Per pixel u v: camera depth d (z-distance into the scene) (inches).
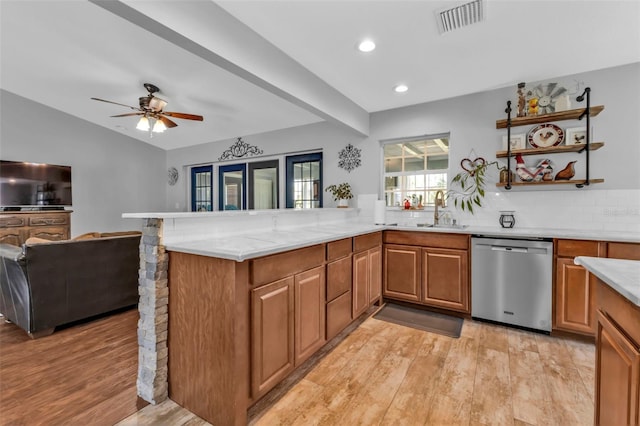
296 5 73.7
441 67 105.7
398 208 146.1
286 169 184.1
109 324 107.5
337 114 124.6
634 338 34.6
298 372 77.6
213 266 58.8
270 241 72.0
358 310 103.0
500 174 120.8
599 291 45.3
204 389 60.9
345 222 144.3
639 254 85.5
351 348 90.2
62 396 67.4
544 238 96.7
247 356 58.7
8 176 180.2
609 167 106.2
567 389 69.7
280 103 149.6
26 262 92.7
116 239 116.3
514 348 89.4
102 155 218.1
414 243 119.2
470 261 109.0
